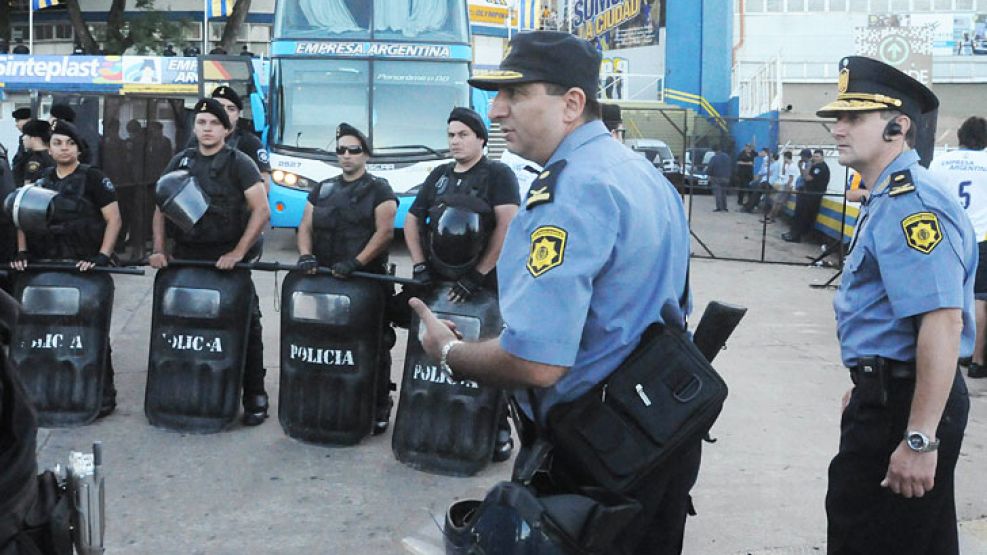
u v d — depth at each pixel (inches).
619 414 88.2
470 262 185.2
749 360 292.8
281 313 210.5
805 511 181.9
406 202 469.7
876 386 112.6
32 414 88.0
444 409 195.6
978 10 1245.7
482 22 1072.2
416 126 477.1
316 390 207.6
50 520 91.5
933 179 111.9
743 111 946.1
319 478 193.2
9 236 239.3
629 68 1133.1
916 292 107.4
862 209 117.4
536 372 83.2
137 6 1131.9
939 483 114.2
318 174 467.2
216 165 210.2
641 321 88.8
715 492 190.1
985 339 281.1
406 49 478.6
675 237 91.7
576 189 85.9
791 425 231.9
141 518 172.7
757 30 1242.6
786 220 560.1
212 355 213.8
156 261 215.2
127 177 396.8
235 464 199.0
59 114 323.9
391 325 225.9
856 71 115.6
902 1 1246.9
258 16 1242.6
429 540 105.5
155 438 212.2
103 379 220.1
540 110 90.6
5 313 91.5
